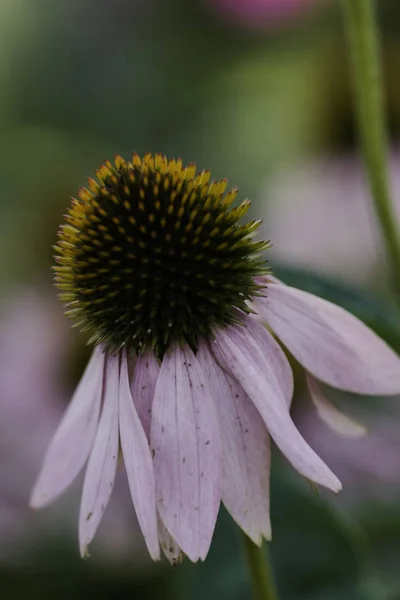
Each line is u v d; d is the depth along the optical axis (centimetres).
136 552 40
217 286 31
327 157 52
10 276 54
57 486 31
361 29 35
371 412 40
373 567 36
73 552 40
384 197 36
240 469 30
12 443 42
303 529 35
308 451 29
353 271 47
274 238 49
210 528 29
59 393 44
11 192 64
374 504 39
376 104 36
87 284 31
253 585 30
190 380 30
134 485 29
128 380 30
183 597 35
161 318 30
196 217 31
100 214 31
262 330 31
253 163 65
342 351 31
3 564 40
